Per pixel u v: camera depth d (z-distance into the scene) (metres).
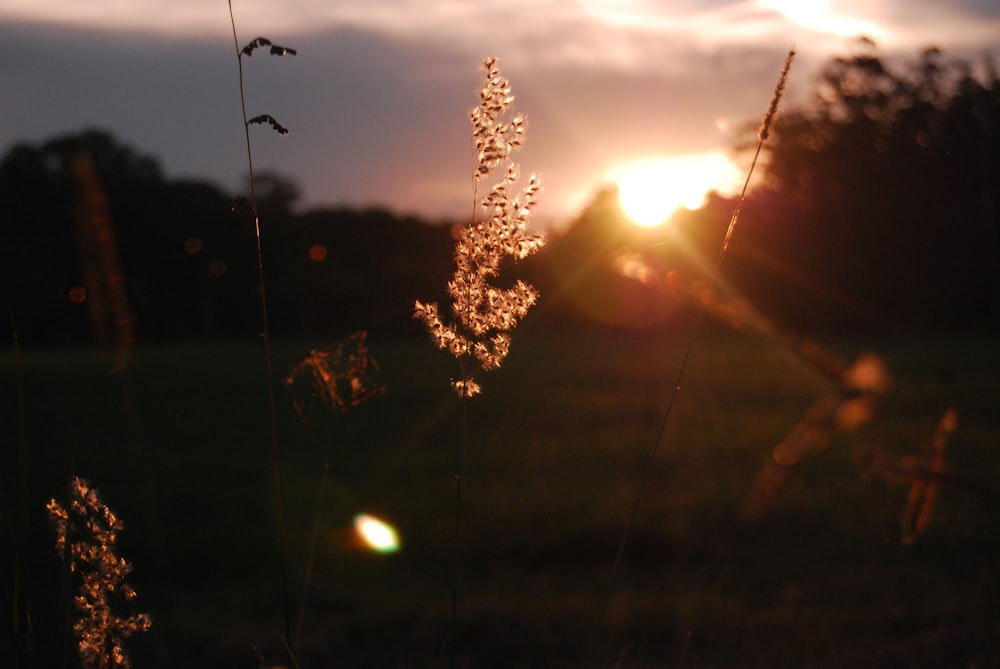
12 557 2.21
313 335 32.12
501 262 2.32
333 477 10.48
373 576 7.10
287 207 32.81
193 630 5.63
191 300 32.47
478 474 10.57
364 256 33.94
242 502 9.38
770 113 2.42
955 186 9.87
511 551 7.54
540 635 5.48
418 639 5.55
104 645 2.05
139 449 5.07
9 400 17.17
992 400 11.12
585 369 20.27
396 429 13.48
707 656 5.10
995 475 7.38
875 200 10.27
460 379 2.34
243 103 2.21
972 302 11.53
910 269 10.81
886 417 8.65
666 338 22.66
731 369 18.94
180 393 18.72
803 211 9.88
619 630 5.57
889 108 9.87
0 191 27.02
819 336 10.48
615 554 7.39
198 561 7.36
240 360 24.75
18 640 2.18
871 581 6.12
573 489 9.61
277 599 6.46
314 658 5.27
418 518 8.60
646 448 11.78
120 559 2.09
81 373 22.45
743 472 9.97
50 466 7.41
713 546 7.30
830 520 7.52
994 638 4.84
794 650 5.06
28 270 28.62
